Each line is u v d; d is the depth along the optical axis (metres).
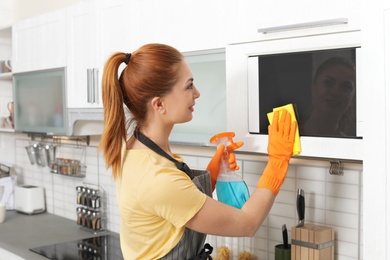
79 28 2.84
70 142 3.64
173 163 1.62
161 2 2.31
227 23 2.00
